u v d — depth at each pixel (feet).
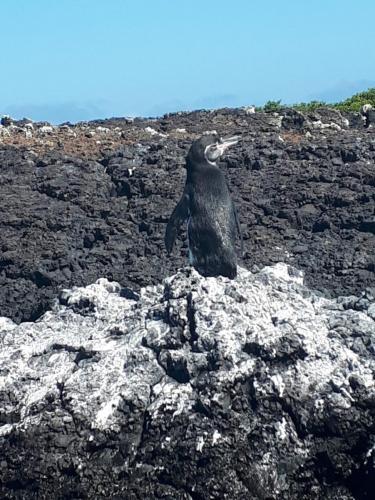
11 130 91.97
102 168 77.82
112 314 54.24
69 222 68.64
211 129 87.92
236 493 44.70
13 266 64.08
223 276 51.72
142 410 47.62
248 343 47.78
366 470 45.09
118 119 98.99
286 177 73.00
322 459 45.68
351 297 54.39
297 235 65.82
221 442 45.55
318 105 102.06
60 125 96.07
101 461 46.91
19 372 50.80
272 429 45.96
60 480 46.73
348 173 72.23
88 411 47.73
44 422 47.57
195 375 47.78
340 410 45.68
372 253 62.44
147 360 49.34
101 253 64.49
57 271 63.46
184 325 49.52
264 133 85.46
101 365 49.75
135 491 45.85
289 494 45.24
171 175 73.97
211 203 51.29
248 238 64.90
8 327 56.80
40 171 77.66
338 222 66.28
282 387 46.44
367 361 47.98
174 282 51.55
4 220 68.95
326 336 49.42
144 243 65.62
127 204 71.56
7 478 47.34
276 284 52.85
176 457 45.85
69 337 52.85
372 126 90.43
